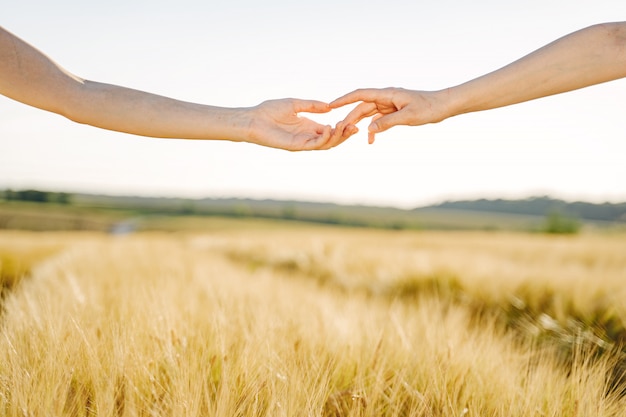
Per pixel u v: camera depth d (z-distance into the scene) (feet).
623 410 7.14
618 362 9.95
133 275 17.26
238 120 5.83
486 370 8.04
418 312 12.07
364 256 32.01
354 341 8.70
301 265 32.30
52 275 16.71
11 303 9.69
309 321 9.89
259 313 10.00
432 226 302.45
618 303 14.71
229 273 21.54
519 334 13.16
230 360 7.25
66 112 5.50
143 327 8.23
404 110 5.89
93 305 9.91
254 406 6.18
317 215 353.92
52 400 6.10
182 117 5.67
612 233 91.15
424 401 6.89
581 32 5.61
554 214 195.62
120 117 5.54
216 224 294.05
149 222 301.84
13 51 5.25
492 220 356.18
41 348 7.34
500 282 19.97
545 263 29.86
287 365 7.41
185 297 11.81
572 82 5.61
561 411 7.16
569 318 14.80
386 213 382.01
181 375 6.64
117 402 6.72
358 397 6.77
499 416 6.97
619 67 5.50
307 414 6.19
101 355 7.27
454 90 5.88
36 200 357.61
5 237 71.56
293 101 5.95
